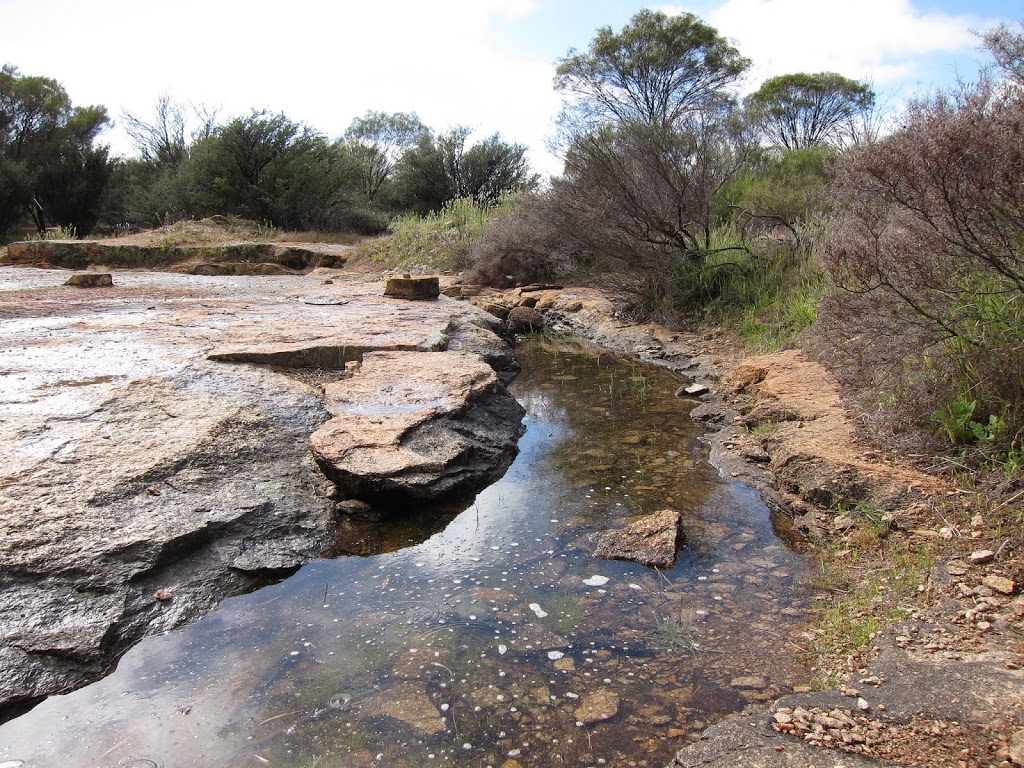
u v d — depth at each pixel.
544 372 7.48
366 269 15.70
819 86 20.89
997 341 3.58
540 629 2.80
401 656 2.63
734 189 11.08
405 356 5.94
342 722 2.29
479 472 4.34
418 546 3.54
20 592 2.68
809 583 3.06
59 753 2.16
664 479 4.35
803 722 2.13
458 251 14.45
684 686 2.44
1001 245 3.36
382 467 3.85
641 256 8.84
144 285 11.75
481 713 2.33
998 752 1.91
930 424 3.84
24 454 3.50
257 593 3.11
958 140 3.09
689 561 3.32
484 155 30.80
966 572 2.80
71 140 33.41
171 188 25.11
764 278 8.14
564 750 2.17
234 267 16.17
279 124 23.97
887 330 3.87
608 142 8.68
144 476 3.45
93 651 2.56
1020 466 3.23
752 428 5.00
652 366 7.58
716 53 23.77
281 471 3.95
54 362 5.15
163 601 2.89
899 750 1.98
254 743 2.21
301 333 6.62
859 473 3.65
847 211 4.35
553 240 10.31
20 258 16.62
